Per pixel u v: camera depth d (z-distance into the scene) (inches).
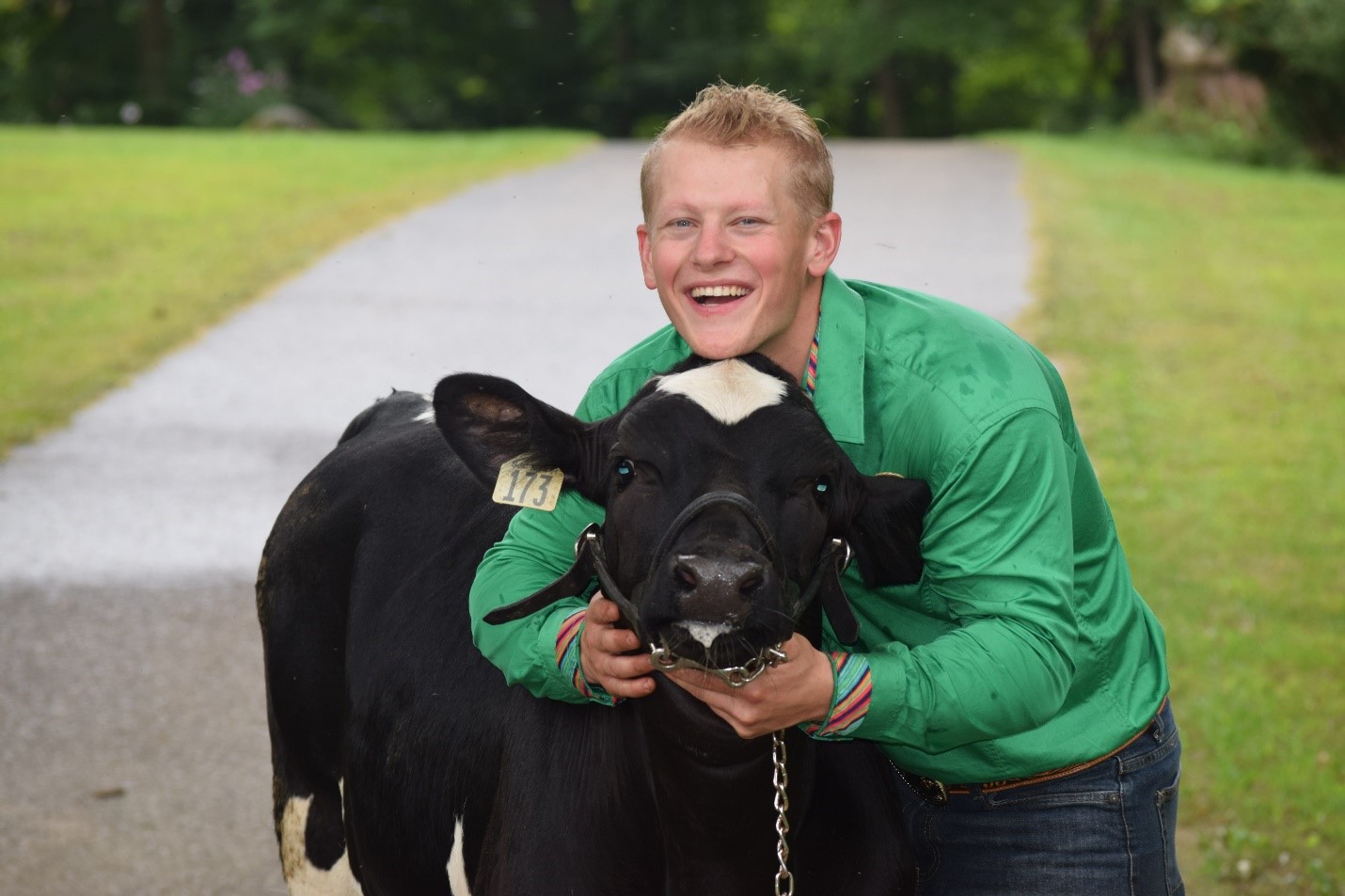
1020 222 894.4
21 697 327.9
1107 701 156.3
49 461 474.9
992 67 2246.6
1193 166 1296.8
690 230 144.9
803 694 133.3
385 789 189.3
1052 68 2255.2
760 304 144.5
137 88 2010.3
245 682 338.3
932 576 146.6
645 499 136.8
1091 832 155.8
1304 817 279.7
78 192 969.5
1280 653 350.6
